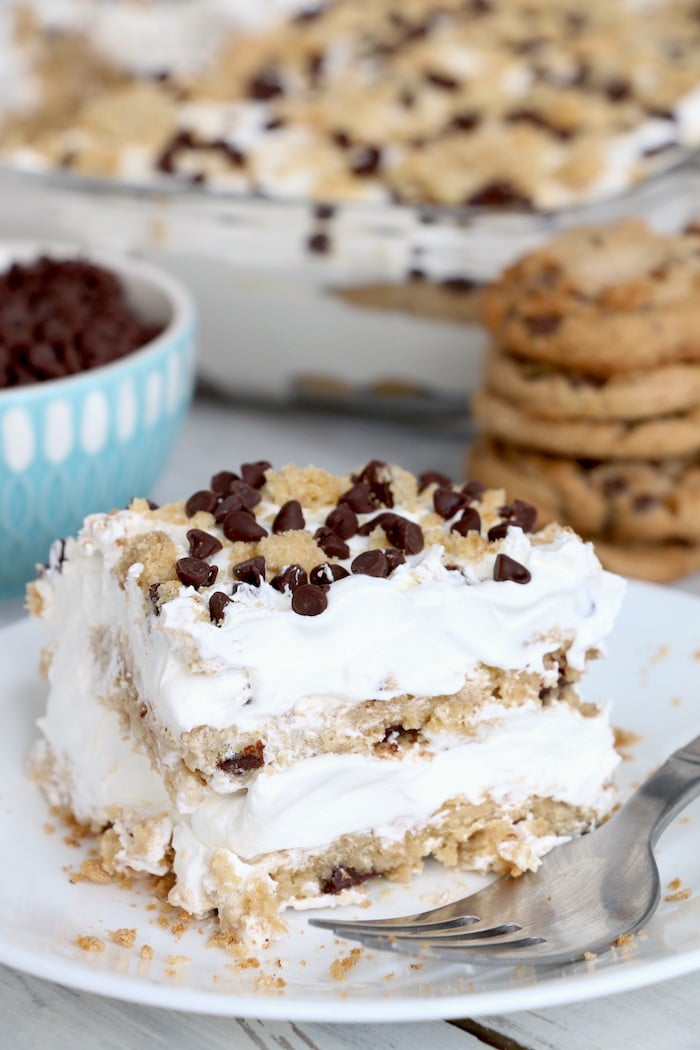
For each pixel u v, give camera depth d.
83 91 0.74
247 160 0.67
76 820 0.49
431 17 0.76
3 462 0.55
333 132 0.68
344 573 0.47
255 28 0.76
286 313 0.65
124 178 0.68
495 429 0.60
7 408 0.54
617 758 0.49
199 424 0.68
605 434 0.59
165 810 0.47
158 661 0.46
